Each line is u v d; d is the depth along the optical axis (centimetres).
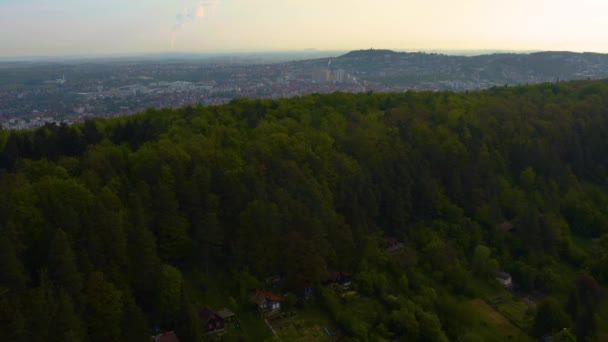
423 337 6694
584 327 6825
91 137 8319
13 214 5812
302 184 8150
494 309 7656
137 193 6725
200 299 6706
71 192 6338
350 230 7969
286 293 7050
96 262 5775
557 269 8662
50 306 4981
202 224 6925
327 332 6538
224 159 8188
